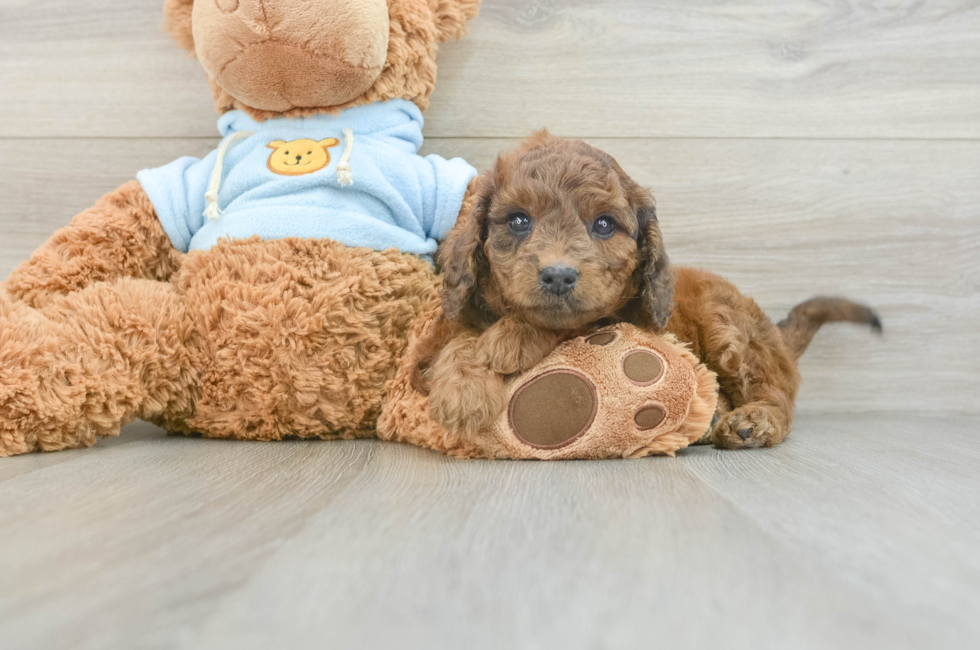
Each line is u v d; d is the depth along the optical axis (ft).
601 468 1.52
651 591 0.99
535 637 0.85
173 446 1.73
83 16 2.20
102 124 2.21
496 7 2.18
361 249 1.82
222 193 1.90
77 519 1.22
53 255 1.83
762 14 2.19
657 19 2.19
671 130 2.21
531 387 1.59
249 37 1.77
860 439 1.86
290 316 1.75
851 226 2.22
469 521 1.22
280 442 1.80
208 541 1.15
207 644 0.83
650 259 1.68
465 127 2.20
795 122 2.21
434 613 0.92
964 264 2.22
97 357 1.67
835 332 2.25
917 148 2.21
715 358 1.82
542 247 1.55
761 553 1.11
